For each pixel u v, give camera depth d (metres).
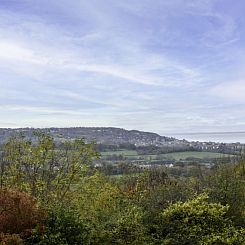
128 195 15.09
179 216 12.79
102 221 12.36
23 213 10.40
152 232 12.77
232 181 14.80
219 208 12.93
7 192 10.80
